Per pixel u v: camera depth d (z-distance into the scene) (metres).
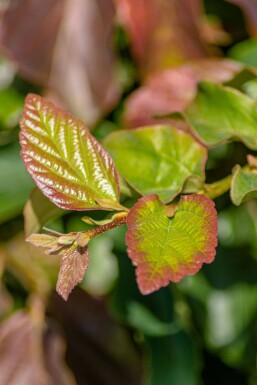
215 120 0.39
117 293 0.49
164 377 0.49
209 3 0.49
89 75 0.47
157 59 0.48
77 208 0.32
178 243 0.29
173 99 0.46
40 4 0.48
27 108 0.33
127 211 0.32
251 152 0.45
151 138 0.38
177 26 0.48
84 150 0.32
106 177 0.32
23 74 0.47
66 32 0.47
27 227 0.36
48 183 0.32
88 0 0.48
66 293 0.29
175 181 0.37
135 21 0.48
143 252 0.29
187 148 0.38
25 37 0.48
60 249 0.30
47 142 0.33
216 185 0.35
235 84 0.41
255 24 0.47
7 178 0.47
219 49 0.49
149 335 0.49
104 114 0.47
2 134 0.48
